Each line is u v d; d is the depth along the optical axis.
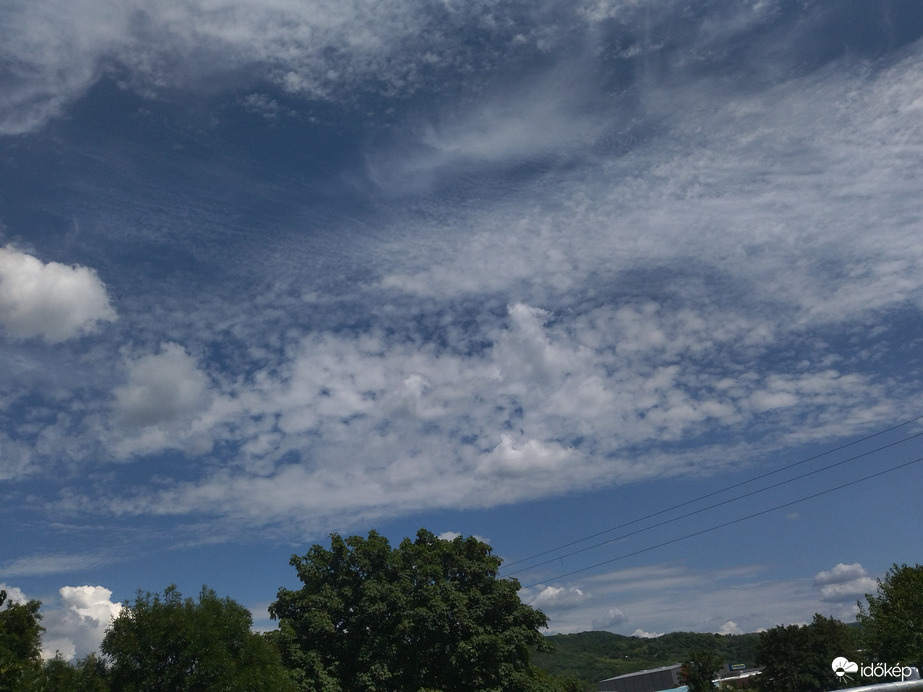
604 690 91.69
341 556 35.75
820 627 62.38
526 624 35.31
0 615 25.98
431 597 33.47
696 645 139.50
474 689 32.75
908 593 39.16
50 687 21.17
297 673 30.59
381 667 31.44
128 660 23.89
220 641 24.84
